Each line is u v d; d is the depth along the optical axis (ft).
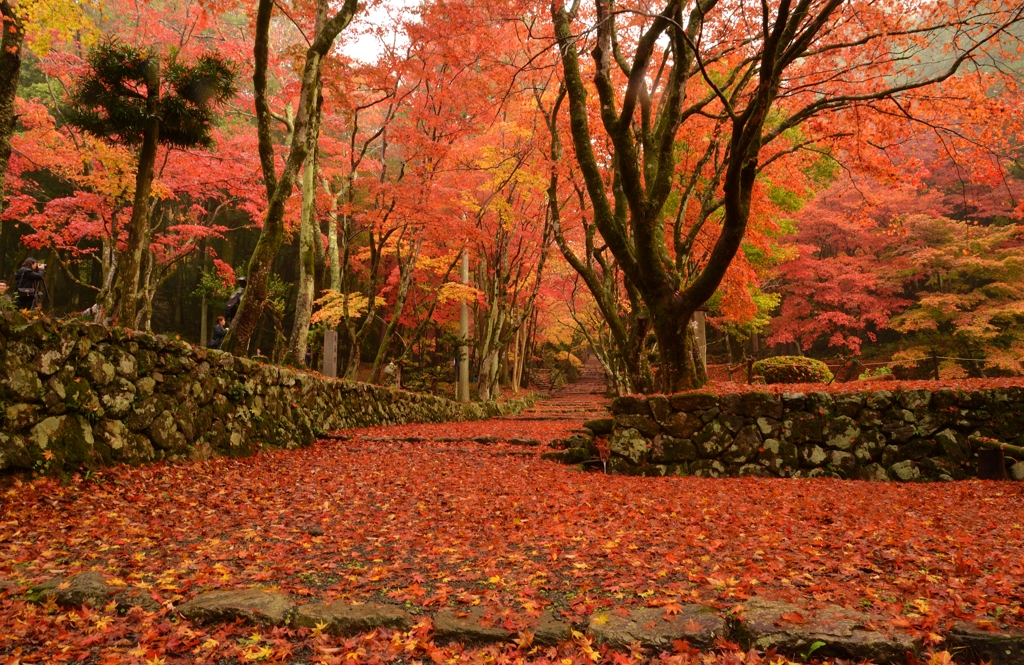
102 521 14.64
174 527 14.94
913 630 7.97
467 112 40.68
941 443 25.17
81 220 44.50
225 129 62.75
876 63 31.37
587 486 22.21
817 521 16.14
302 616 9.33
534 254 62.69
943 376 70.64
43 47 23.98
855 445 25.95
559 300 83.41
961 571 10.80
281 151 51.70
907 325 74.38
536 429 43.27
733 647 8.04
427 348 91.30
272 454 27.12
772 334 88.43
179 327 90.79
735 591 9.84
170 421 22.00
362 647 8.59
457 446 32.09
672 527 15.51
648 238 28.76
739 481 24.49
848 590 9.80
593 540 14.23
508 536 14.96
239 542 14.05
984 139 30.53
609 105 28.45
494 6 29.04
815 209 82.89
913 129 32.71
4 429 15.89
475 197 52.85
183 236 51.70
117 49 26.50
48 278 72.74
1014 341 71.97
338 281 53.57
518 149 47.96
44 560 11.77
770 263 66.64
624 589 10.58
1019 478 24.41
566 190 50.88
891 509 17.61
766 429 26.71
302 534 15.11
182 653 8.41
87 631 8.80
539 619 9.21
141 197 26.37
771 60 23.26
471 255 59.11
